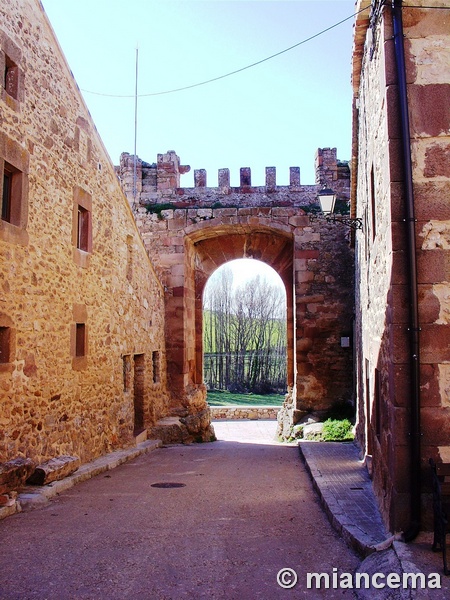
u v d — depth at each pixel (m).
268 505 6.92
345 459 10.20
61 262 8.39
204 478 8.74
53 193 8.16
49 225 8.00
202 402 16.97
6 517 6.00
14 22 7.08
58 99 8.42
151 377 14.12
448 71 4.97
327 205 11.19
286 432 15.59
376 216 6.53
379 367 6.36
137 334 12.72
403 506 4.73
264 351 38.09
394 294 4.88
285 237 16.83
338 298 15.55
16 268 7.00
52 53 8.23
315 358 15.48
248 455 11.70
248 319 40.22
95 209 9.95
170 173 16.56
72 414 8.72
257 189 16.36
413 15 5.04
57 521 5.88
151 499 7.06
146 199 16.50
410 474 4.74
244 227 16.30
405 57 5.02
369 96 7.08
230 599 4.04
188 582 4.32
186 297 16.23
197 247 17.70
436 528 4.38
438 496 4.31
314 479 8.23
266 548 5.16
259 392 36.50
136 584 4.24
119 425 11.20
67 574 4.39
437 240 4.85
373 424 7.37
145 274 13.59
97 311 9.94
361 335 10.66
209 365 38.75
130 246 12.26
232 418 23.09
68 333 8.59
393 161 4.96
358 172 10.19
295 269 15.75
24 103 7.31
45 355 7.79
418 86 4.98
